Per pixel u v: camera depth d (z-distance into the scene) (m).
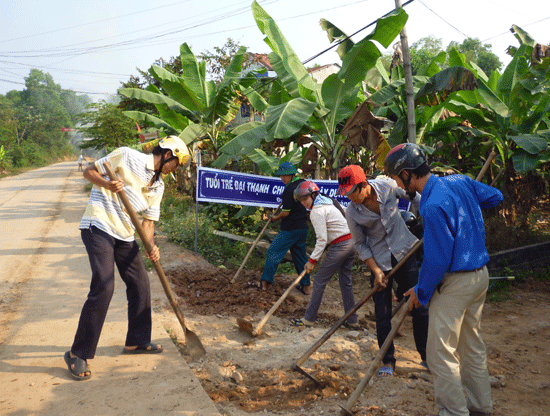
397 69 8.88
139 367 3.16
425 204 2.54
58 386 2.88
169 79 10.31
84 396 2.76
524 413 2.81
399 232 3.43
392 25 6.30
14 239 7.54
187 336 3.28
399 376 3.38
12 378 2.97
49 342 3.55
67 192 15.48
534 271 6.86
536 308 5.51
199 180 6.54
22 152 52.50
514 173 8.05
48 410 2.60
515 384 3.33
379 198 3.35
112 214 3.09
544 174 8.26
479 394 2.68
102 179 2.96
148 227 3.38
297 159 9.59
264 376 3.35
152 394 2.80
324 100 7.65
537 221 9.79
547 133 7.75
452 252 2.49
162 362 3.24
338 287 6.21
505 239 7.28
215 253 7.02
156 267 3.19
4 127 61.16
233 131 10.21
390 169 2.76
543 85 7.86
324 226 4.34
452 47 8.70
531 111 8.33
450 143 9.34
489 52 36.69
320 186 7.26
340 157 8.07
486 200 2.70
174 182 13.63
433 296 2.61
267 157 9.07
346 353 3.84
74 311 4.28
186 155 3.22
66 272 5.64
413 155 2.68
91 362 3.21
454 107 7.85
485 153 8.91
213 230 8.20
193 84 10.71
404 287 3.50
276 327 4.53
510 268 6.76
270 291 5.60
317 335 4.30
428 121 8.38
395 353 3.92
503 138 8.00
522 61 8.14
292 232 5.54
